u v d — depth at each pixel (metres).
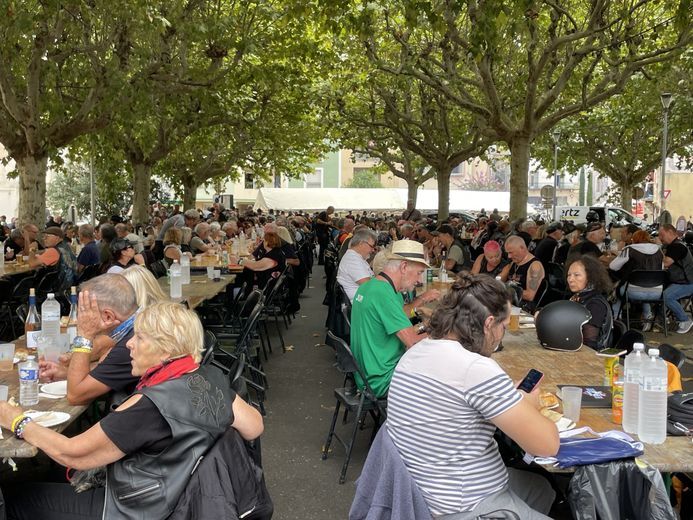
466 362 2.75
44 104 13.19
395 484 2.78
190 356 2.85
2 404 3.10
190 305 7.46
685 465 2.88
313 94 21.86
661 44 16.03
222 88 16.06
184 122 19.41
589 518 2.81
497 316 2.87
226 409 2.78
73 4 11.28
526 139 15.49
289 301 11.79
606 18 13.50
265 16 14.50
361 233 7.81
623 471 2.84
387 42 18.09
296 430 6.10
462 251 11.16
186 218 17.28
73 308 5.69
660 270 10.03
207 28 12.91
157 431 2.63
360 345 5.11
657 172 49.03
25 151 13.70
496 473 2.80
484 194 38.25
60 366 4.21
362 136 27.28
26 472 5.09
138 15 11.22
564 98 19.56
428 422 2.76
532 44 13.70
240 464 2.70
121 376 3.55
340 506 4.57
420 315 6.50
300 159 35.81
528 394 3.11
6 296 9.08
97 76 12.78
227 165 33.25
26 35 12.45
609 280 5.40
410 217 18.59
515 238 8.36
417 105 25.98
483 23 9.74
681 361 4.29
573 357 4.83
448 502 2.74
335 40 18.44
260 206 35.16
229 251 15.16
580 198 44.84
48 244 9.99
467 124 25.02
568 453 2.92
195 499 2.57
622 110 24.02
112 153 19.64
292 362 8.86
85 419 6.02
